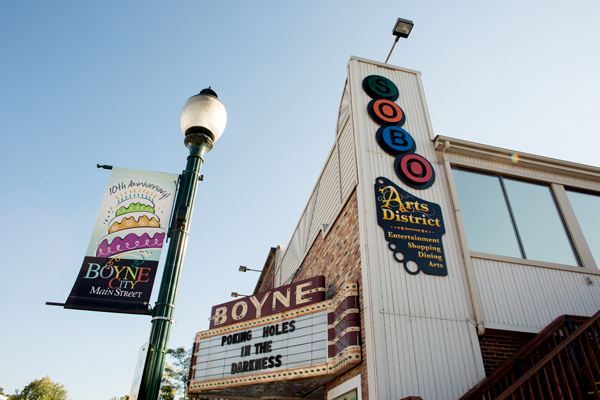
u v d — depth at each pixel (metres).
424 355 8.00
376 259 8.87
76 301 6.65
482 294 9.14
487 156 11.31
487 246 9.95
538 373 6.36
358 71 12.16
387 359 7.75
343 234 10.81
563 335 8.28
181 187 7.83
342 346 8.51
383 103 11.49
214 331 11.48
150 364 6.14
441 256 9.34
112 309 6.67
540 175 11.70
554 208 11.37
